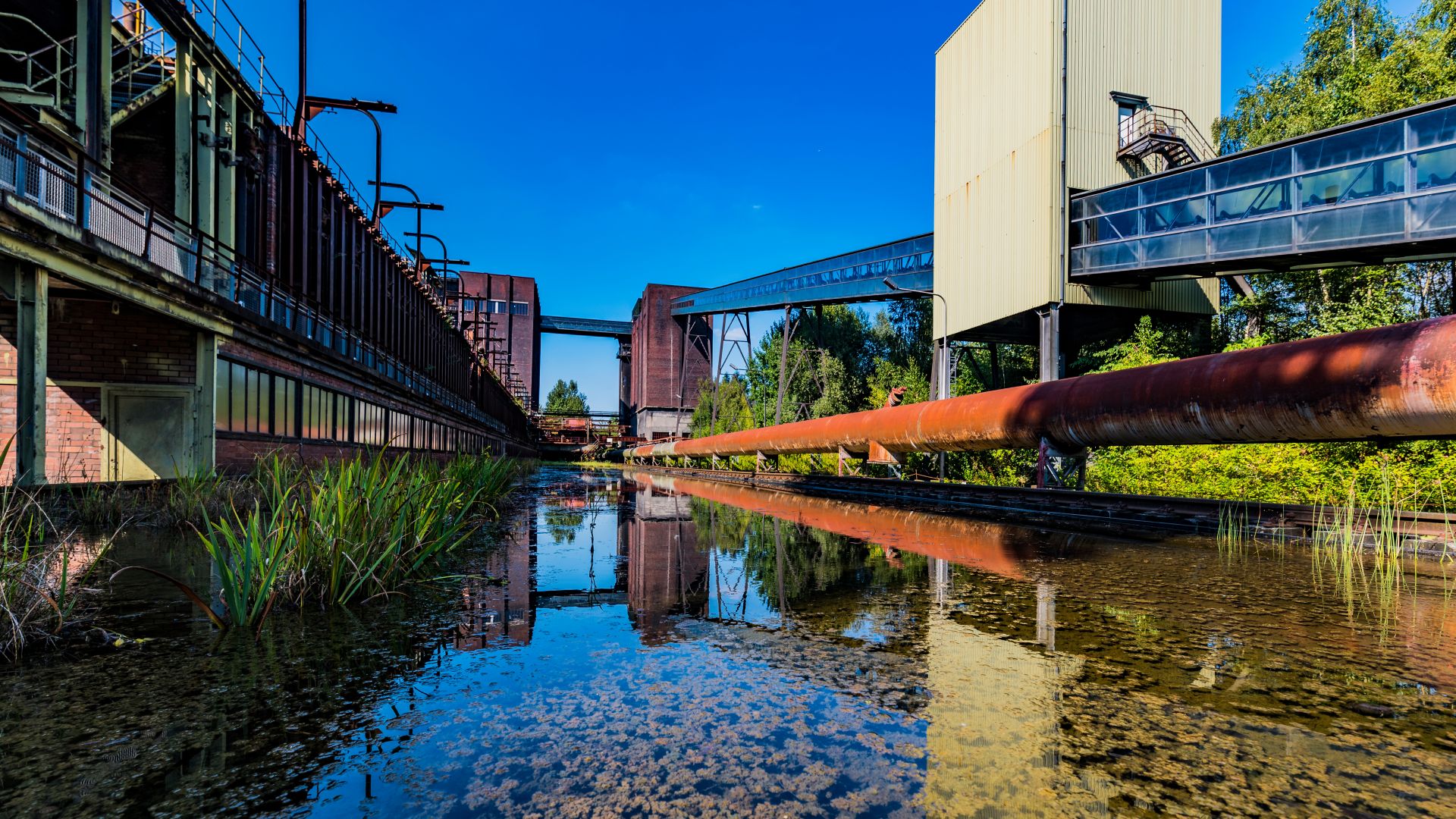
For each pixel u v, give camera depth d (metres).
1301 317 17.70
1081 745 1.80
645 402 58.47
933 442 11.75
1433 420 5.04
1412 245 10.52
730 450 23.78
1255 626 3.07
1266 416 6.19
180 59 9.23
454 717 2.01
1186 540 6.29
